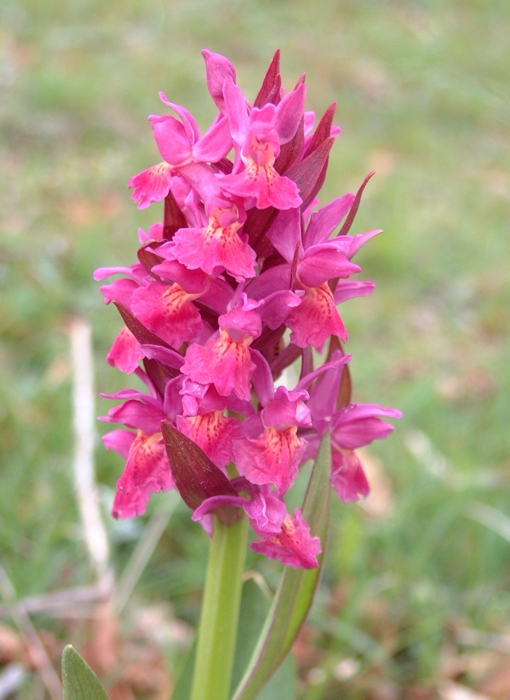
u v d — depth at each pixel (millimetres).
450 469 397
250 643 258
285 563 211
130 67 908
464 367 522
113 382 438
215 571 228
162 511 339
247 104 209
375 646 317
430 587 338
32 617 315
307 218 223
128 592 318
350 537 339
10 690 296
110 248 570
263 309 209
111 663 307
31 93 796
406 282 610
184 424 209
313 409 231
